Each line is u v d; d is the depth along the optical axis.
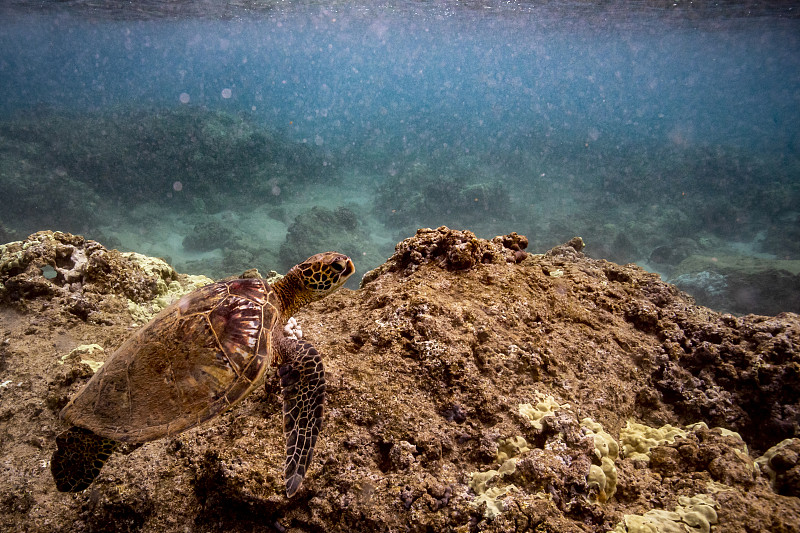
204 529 1.15
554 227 10.40
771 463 1.27
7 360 1.78
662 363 1.52
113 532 1.21
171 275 2.55
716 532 1.08
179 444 1.26
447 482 1.15
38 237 2.20
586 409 1.31
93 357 1.74
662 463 1.25
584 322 1.57
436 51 37.91
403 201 11.60
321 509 1.12
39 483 1.38
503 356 1.36
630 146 19.36
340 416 1.23
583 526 1.07
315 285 1.36
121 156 10.98
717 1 10.75
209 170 11.35
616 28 16.89
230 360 1.19
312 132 22.22
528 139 20.86
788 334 1.52
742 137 25.52
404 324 1.40
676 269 7.99
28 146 10.98
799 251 8.99
